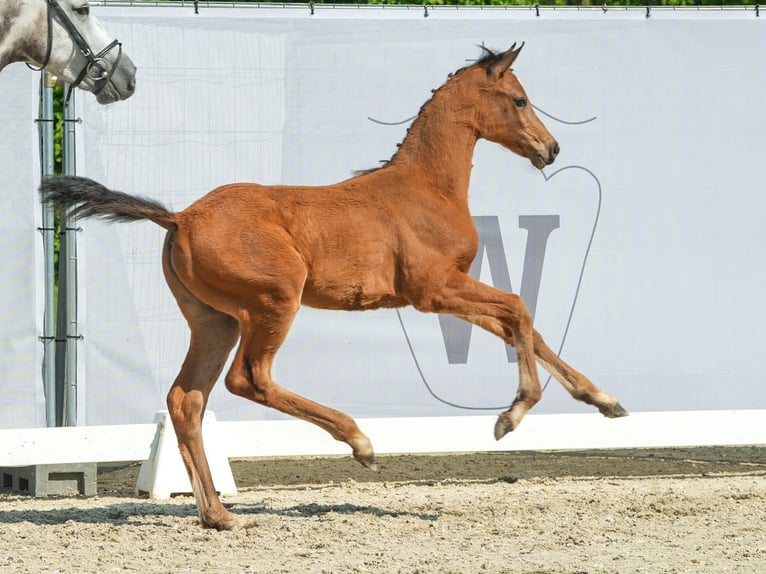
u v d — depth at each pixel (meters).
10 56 8.40
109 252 10.31
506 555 7.27
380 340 10.70
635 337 10.98
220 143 10.59
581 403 10.92
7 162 10.19
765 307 11.10
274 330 7.77
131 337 10.39
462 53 10.89
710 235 11.06
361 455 7.88
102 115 10.36
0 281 10.15
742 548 7.46
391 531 8.02
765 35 11.12
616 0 16.86
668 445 10.73
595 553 7.33
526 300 10.89
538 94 10.92
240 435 10.23
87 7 8.68
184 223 7.79
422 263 8.12
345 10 10.74
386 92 10.80
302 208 7.97
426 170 8.36
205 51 10.55
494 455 12.45
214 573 6.77
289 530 8.01
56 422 10.35
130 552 7.34
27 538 7.73
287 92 10.68
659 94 11.02
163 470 9.81
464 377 10.82
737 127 11.10
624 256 10.98
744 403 11.09
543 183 10.92
